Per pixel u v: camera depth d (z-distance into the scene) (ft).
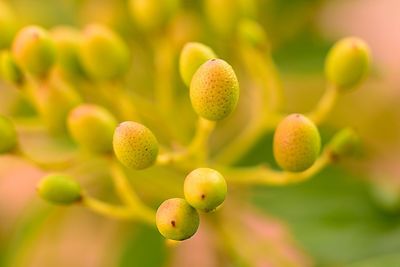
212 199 0.55
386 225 0.71
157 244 0.73
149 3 0.68
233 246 0.70
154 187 0.71
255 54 0.66
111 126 0.62
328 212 0.72
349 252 0.70
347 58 0.63
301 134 0.59
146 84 0.75
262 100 0.67
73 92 0.65
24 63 0.64
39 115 0.68
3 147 0.64
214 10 0.69
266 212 0.72
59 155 0.74
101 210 0.62
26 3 0.77
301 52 0.75
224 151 0.74
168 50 0.69
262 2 0.75
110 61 0.66
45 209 0.76
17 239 0.75
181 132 0.71
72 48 0.67
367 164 0.74
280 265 0.69
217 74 0.57
